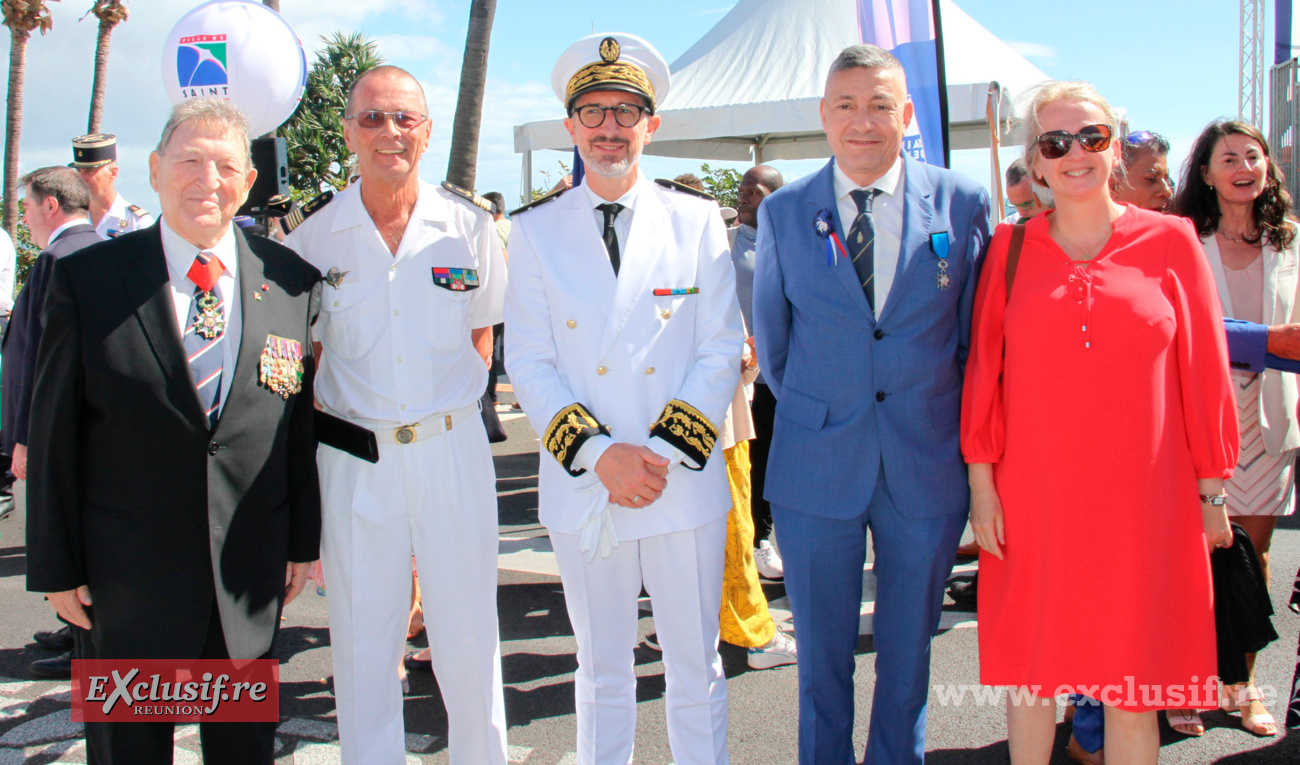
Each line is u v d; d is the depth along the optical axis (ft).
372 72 7.47
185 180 6.26
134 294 6.19
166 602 6.24
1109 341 6.61
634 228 7.41
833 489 7.43
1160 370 6.63
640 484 6.73
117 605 6.18
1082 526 6.71
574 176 10.57
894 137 7.22
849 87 7.17
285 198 8.30
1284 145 34.94
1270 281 9.11
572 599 7.50
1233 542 7.86
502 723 8.21
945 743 9.12
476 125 27.27
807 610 7.66
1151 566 6.61
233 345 6.63
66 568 6.10
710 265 7.68
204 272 6.47
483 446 8.11
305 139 55.57
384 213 7.74
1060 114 6.85
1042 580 6.91
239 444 6.46
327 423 7.59
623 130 7.24
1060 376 6.74
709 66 26.25
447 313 7.79
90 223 14.37
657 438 7.06
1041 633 6.93
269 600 6.71
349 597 7.50
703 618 7.45
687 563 7.37
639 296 7.34
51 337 6.07
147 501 6.18
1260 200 9.12
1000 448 7.22
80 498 6.22
